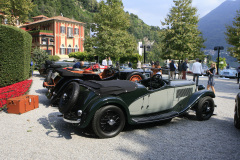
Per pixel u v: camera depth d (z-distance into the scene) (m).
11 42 9.41
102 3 28.05
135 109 4.64
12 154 3.37
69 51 50.31
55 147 3.67
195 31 25.80
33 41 47.69
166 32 25.89
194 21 25.69
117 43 26.31
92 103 3.90
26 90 8.34
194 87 5.89
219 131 4.71
